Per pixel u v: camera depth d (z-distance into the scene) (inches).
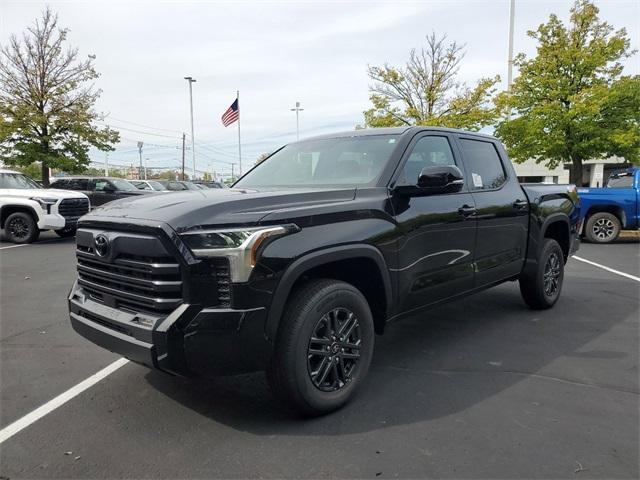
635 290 265.6
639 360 160.1
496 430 115.0
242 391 138.2
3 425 120.0
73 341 184.9
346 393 125.4
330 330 121.2
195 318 103.1
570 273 317.7
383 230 132.6
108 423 120.4
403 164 148.2
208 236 104.1
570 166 1037.2
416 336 186.7
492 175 191.6
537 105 679.7
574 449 106.5
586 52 643.5
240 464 102.3
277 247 108.3
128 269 113.3
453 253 161.0
